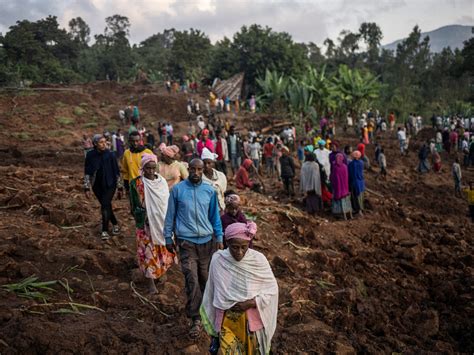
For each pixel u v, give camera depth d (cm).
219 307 374
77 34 10012
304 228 962
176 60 5372
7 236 642
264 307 373
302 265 745
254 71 4212
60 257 600
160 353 441
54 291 529
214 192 498
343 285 716
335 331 554
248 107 3672
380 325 596
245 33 4297
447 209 1591
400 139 2500
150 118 3244
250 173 1517
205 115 3294
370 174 2034
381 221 1181
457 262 938
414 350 552
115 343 443
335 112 3456
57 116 2930
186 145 1449
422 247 1016
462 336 634
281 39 4256
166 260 554
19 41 5103
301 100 3209
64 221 753
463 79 6838
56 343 420
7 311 454
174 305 541
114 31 8444
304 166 1175
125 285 565
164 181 556
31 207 802
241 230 366
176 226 491
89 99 3366
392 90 5897
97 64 6888
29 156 1770
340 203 1131
